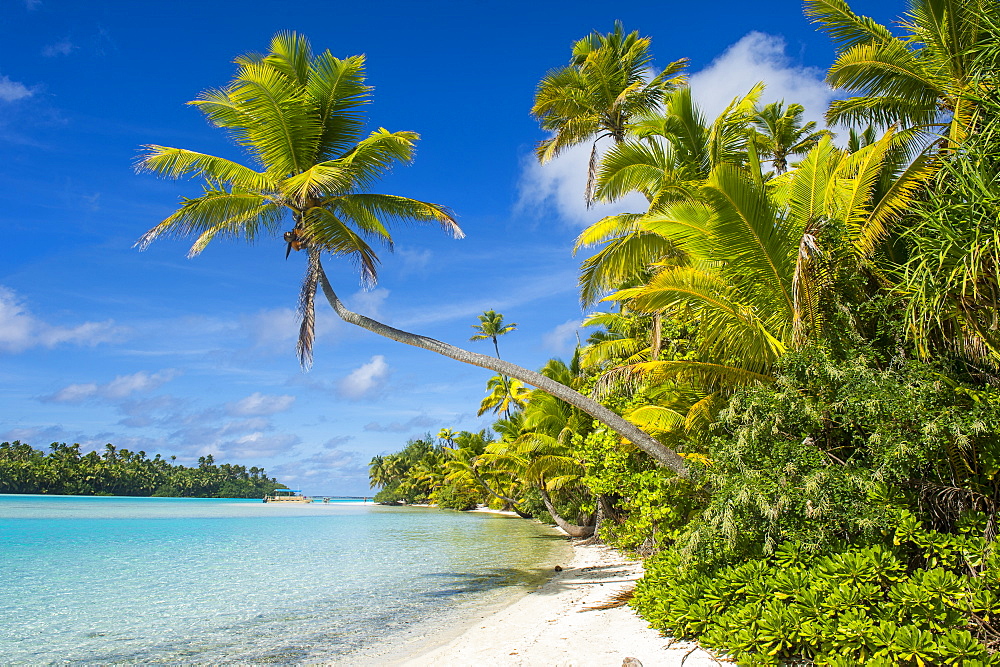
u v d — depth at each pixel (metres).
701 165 14.98
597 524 27.41
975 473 6.85
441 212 13.87
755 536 7.57
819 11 11.92
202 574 17.70
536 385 11.20
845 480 6.76
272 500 144.88
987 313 7.23
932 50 10.83
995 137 6.36
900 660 5.14
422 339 12.04
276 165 13.26
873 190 10.91
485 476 51.53
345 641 9.85
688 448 12.75
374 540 29.81
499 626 10.30
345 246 12.92
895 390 6.98
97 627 10.98
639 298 10.41
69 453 120.31
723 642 6.34
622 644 7.70
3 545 25.53
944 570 5.84
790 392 7.88
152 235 12.08
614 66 18.08
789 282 10.10
